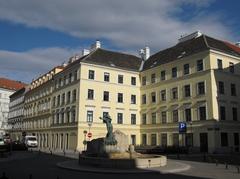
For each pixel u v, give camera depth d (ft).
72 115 185.16
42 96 246.06
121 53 211.00
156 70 185.98
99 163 72.74
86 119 177.58
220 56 151.84
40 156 118.52
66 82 200.34
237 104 154.30
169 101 171.63
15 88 408.87
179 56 171.01
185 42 183.32
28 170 70.49
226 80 151.53
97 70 185.57
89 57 187.52
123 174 63.72
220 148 140.26
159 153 133.80
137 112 195.62
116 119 186.70
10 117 354.74
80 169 69.00
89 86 181.16
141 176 60.34
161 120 176.55
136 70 199.41
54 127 211.20
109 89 187.52
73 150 174.50
